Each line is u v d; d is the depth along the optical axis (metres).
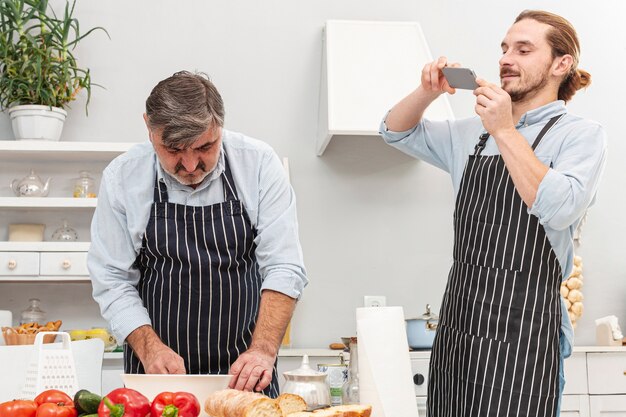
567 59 2.04
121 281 1.95
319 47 4.00
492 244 2.01
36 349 1.55
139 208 1.96
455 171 2.25
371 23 3.88
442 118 3.65
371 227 3.93
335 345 3.66
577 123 1.99
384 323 1.38
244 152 2.01
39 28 3.80
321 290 3.86
